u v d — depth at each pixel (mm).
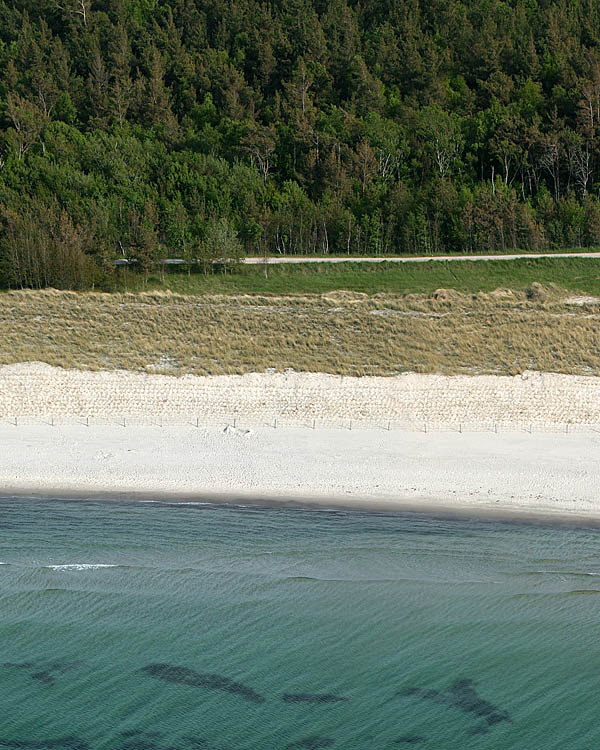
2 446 65875
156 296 106312
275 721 38562
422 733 38000
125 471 61031
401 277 137625
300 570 48469
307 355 86938
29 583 47375
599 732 38156
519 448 66188
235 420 72938
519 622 44719
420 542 50812
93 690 40438
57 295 106875
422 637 44000
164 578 47906
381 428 71312
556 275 136875
